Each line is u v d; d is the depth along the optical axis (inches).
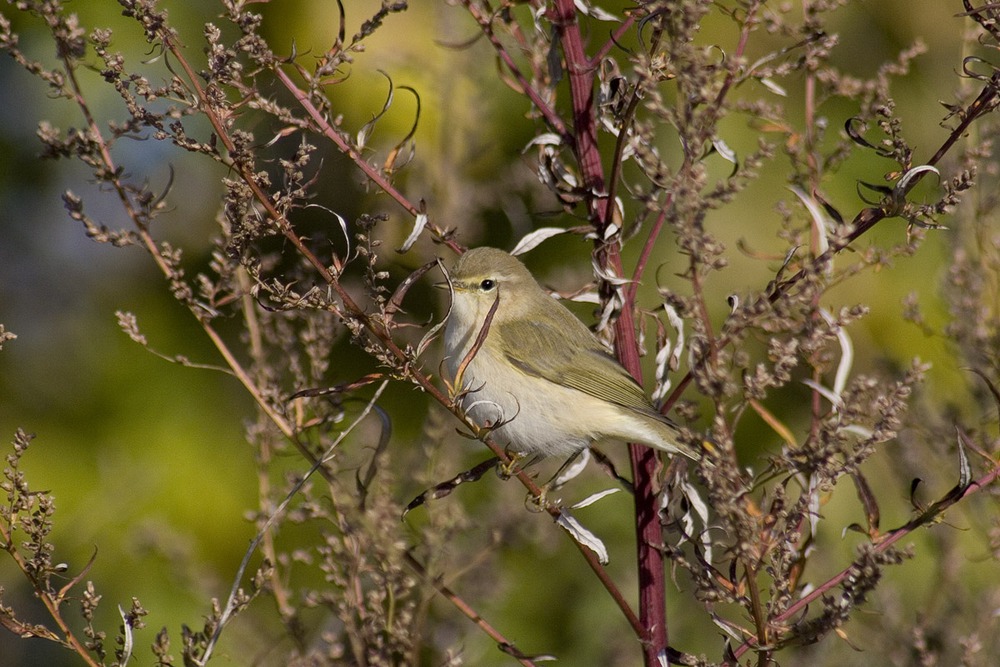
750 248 416.5
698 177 214.1
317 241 281.9
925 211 236.1
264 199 236.8
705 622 393.4
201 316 270.7
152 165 437.1
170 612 414.9
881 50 428.5
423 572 253.3
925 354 419.5
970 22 320.2
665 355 283.3
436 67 402.6
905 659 317.1
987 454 259.9
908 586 381.4
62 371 447.2
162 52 238.7
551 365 348.8
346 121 418.3
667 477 267.4
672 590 397.7
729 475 221.0
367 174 264.1
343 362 442.9
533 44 312.3
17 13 437.1
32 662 412.8
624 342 287.0
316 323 292.0
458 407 256.8
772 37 396.8
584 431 343.0
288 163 243.6
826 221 291.1
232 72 237.1
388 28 419.8
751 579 226.8
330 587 404.8
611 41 274.8
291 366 298.0
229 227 249.4
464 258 369.7
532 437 351.6
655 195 227.3
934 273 423.8
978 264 321.7
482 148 395.2
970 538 369.1
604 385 316.8
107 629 415.5
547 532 374.0
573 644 415.5
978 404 323.0
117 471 424.8
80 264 459.8
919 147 412.5
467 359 256.4
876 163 414.6
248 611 332.8
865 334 420.5
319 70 249.8
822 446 225.5
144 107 239.1
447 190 386.9
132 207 263.1
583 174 282.4
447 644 313.0
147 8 230.2
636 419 279.7
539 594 423.8
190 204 444.5
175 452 436.8
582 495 405.4
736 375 391.2
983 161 317.4
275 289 242.8
